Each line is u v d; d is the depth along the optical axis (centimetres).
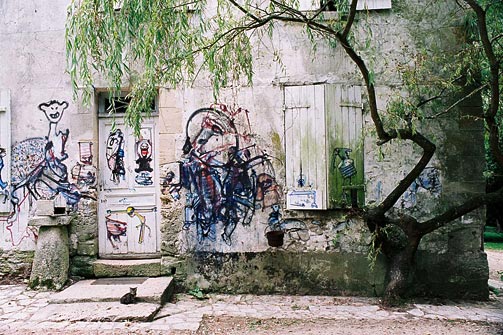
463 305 561
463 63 555
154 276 603
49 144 625
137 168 636
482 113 598
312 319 498
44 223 585
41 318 477
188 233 606
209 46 482
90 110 623
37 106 628
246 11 468
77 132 623
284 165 604
